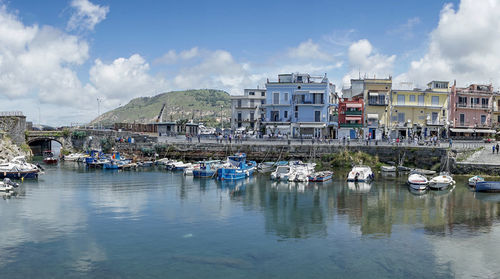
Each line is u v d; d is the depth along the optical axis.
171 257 23.61
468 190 46.31
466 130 85.19
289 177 54.38
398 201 39.91
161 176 59.59
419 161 63.25
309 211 35.47
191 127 102.31
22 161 61.56
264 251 24.72
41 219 31.95
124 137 88.81
